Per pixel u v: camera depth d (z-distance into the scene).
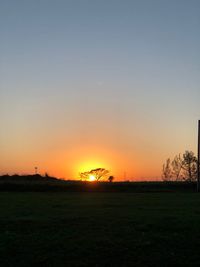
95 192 54.81
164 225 23.84
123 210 30.52
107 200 39.16
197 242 20.05
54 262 17.61
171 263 17.45
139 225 23.92
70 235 21.62
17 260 17.92
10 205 34.50
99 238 20.84
